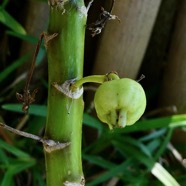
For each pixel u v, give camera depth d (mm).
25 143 610
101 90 308
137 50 573
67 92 322
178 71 624
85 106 630
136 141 591
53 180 335
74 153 333
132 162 603
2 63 672
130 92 306
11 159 578
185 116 572
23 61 598
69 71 320
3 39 665
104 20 336
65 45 318
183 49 612
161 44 660
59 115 326
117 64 584
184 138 643
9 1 657
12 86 625
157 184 608
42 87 646
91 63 640
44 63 632
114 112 307
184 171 636
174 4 634
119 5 542
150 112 654
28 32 623
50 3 315
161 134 607
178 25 615
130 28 555
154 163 582
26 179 615
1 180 593
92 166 629
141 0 539
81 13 317
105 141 605
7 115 653
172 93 640
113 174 578
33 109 559
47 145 329
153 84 683
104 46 579
